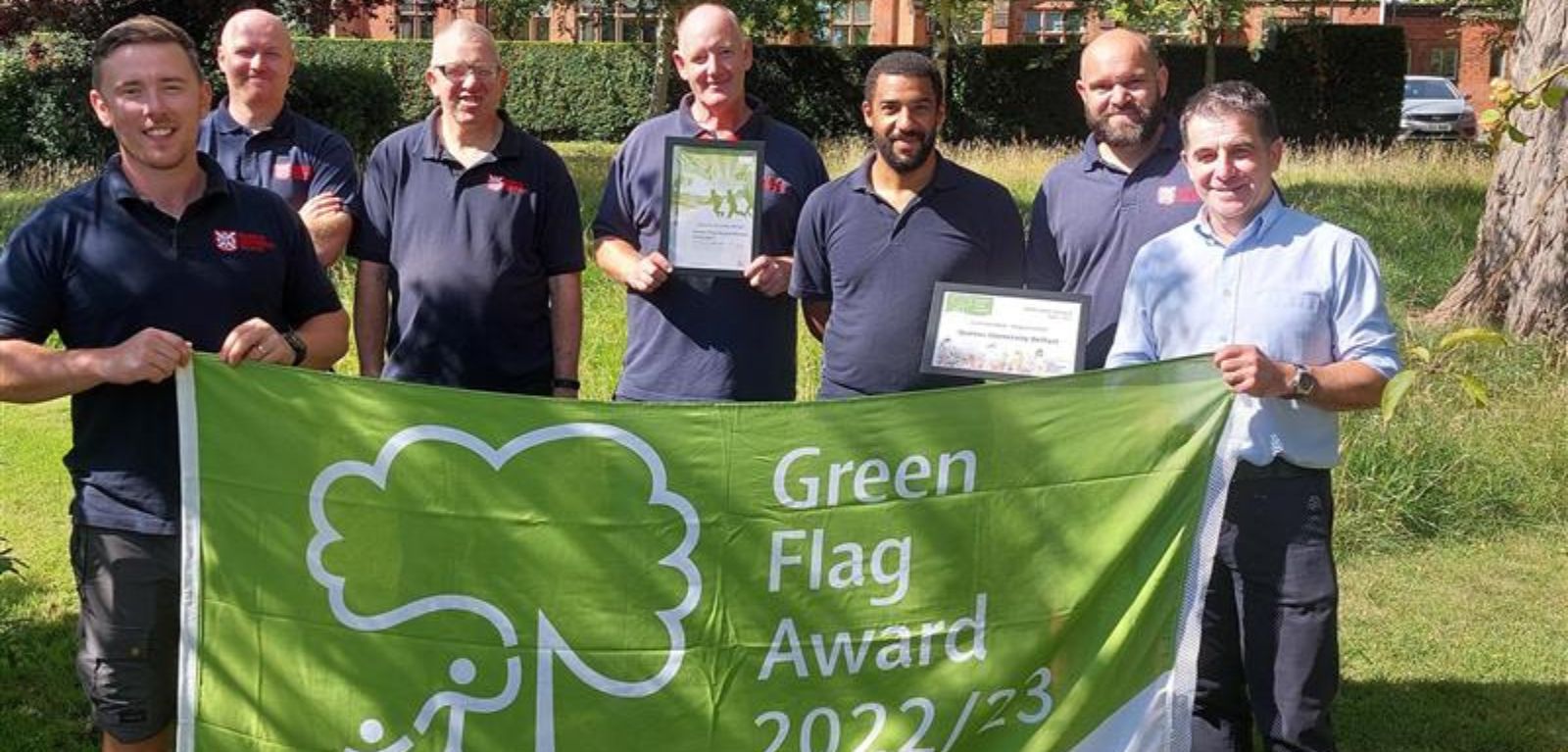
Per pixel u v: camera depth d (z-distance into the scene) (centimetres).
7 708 523
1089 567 400
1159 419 397
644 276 500
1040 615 402
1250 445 402
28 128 1872
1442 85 3838
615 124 3609
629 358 527
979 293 434
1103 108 484
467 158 498
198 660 382
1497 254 1088
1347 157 2169
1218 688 429
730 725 396
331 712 386
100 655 383
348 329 416
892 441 394
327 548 382
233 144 527
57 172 1795
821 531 394
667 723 394
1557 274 1047
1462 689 570
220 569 380
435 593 385
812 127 3356
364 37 4031
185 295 380
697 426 388
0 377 363
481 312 499
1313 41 3080
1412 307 1202
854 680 399
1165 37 2795
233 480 379
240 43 522
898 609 398
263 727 386
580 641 389
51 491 769
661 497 388
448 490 383
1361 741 526
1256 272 402
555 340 519
